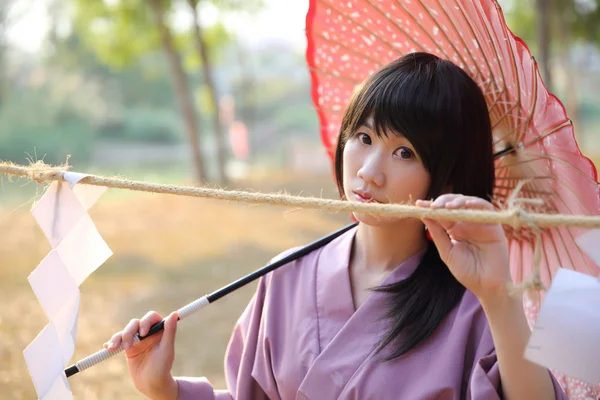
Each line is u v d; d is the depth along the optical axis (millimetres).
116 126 30500
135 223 8570
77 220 1368
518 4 13766
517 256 1671
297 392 1489
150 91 34125
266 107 34781
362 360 1447
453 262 1261
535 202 1057
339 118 2021
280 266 1654
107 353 1472
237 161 19297
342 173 1576
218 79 25000
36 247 6633
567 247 1528
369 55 1895
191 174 15570
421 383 1398
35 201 1453
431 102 1369
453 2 1569
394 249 1541
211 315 4742
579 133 14219
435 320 1449
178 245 7145
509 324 1255
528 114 1530
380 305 1488
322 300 1567
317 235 7730
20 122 26438
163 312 4688
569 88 14312
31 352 1401
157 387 1518
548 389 1287
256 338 1681
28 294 4641
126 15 12578
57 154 25188
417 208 1083
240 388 1654
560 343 1092
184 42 13281
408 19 1735
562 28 13031
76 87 28844
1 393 2600
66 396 1352
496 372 1330
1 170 1414
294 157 19969
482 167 1464
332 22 1923
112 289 5297
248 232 7910
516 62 1477
